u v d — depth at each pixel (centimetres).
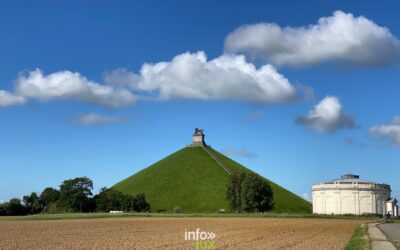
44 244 4309
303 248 4144
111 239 4891
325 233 6419
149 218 11506
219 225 8144
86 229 6600
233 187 18850
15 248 3956
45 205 18312
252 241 4784
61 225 7662
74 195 17900
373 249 4297
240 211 18038
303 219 12794
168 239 4916
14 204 17238
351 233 6550
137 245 4247
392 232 7062
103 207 18212
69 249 3903
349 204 19138
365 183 19312
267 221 10431
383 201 19488
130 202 18312
